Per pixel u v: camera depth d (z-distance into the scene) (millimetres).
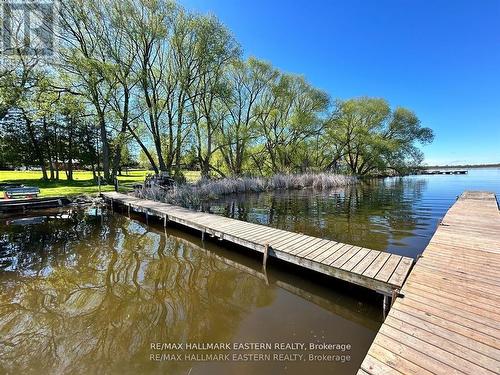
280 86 23500
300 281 5043
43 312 4016
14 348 3262
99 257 6312
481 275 3799
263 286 4848
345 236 7910
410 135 33656
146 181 15859
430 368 2113
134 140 18453
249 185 18719
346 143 29188
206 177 18547
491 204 9977
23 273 5395
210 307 4141
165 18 16250
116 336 3469
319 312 3994
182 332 3533
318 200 15273
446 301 3117
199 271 5531
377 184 25812
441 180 31172
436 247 5062
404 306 3035
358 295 4512
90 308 4125
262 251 5668
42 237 7949
